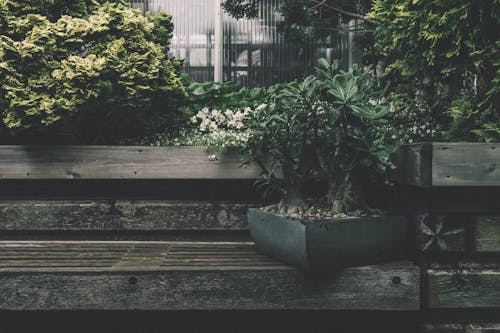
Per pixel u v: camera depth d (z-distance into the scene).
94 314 2.91
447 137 3.32
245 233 3.45
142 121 3.67
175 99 3.76
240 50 6.37
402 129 3.48
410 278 2.62
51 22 3.75
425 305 2.70
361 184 2.84
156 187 3.45
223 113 4.06
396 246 2.75
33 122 3.29
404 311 2.89
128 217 3.41
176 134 3.83
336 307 2.62
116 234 3.44
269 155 3.22
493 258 2.73
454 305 2.70
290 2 5.02
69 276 2.60
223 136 3.36
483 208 2.68
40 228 3.40
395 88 4.10
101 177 3.27
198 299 2.62
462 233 2.67
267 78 6.38
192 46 6.37
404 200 2.93
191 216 3.42
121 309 2.61
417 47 3.31
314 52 6.33
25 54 3.20
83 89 3.20
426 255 2.70
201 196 3.45
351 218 2.58
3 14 3.38
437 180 2.57
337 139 2.62
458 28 2.99
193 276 2.62
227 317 2.93
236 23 6.36
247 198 3.45
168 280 2.62
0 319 2.88
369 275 2.61
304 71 6.36
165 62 3.66
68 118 3.39
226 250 3.12
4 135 3.59
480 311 2.78
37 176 3.25
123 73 3.30
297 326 2.94
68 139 3.68
